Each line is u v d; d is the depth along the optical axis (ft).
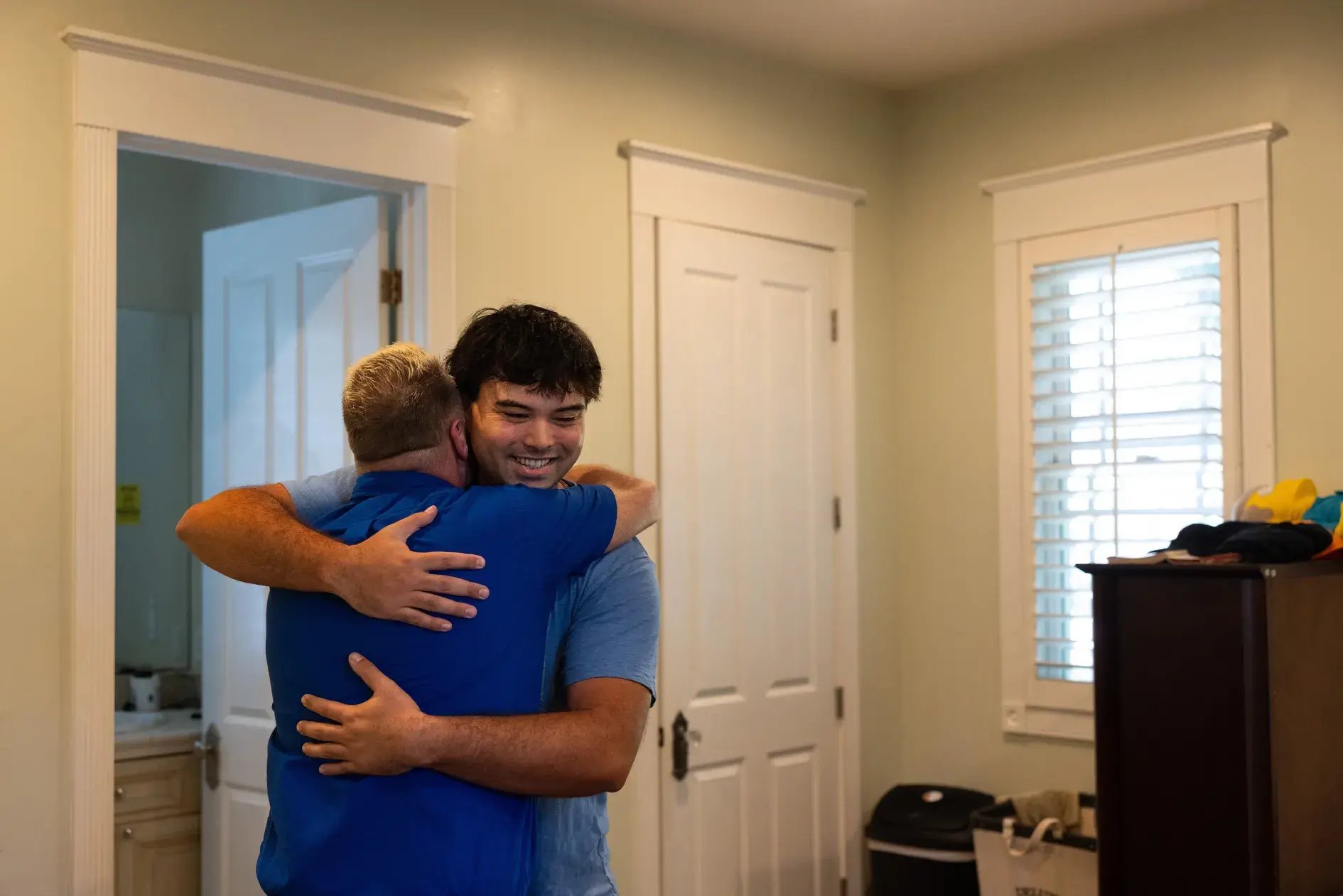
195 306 13.47
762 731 11.99
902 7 11.11
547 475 5.26
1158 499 11.29
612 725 4.83
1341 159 10.39
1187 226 11.27
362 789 4.50
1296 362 10.60
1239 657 7.90
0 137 7.84
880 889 12.14
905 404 13.51
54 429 8.01
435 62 9.94
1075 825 11.29
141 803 10.95
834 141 13.01
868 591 13.11
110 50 8.16
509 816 4.69
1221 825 7.95
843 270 13.00
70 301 8.07
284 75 8.89
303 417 10.36
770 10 11.11
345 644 4.61
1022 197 12.48
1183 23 11.40
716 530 11.72
